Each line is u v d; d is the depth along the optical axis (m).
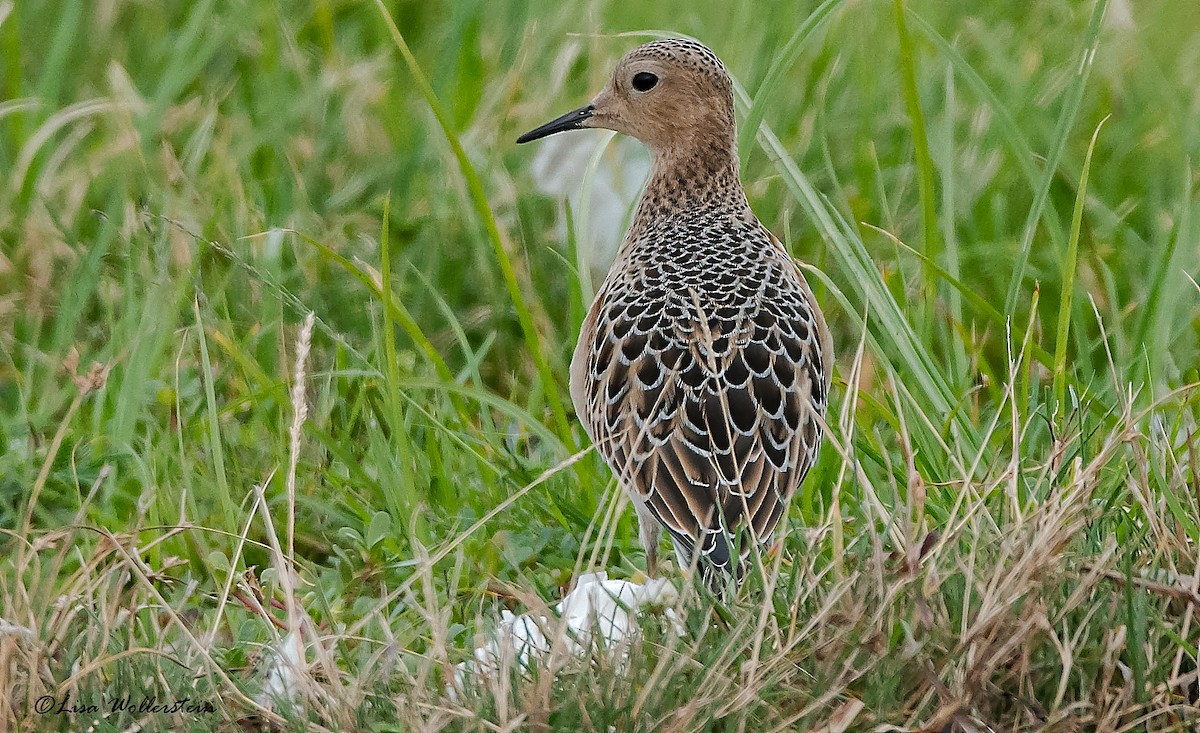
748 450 9.43
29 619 8.17
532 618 8.37
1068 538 8.25
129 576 9.57
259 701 8.10
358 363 12.58
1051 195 15.24
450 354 13.46
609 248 14.20
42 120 15.00
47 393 11.64
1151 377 11.23
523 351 13.36
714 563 8.92
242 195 13.80
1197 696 8.16
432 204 14.34
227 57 16.55
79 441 11.23
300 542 10.77
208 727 7.83
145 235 13.18
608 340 10.01
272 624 8.65
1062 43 17.88
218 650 8.66
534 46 16.89
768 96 11.72
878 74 16.69
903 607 8.14
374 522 10.27
